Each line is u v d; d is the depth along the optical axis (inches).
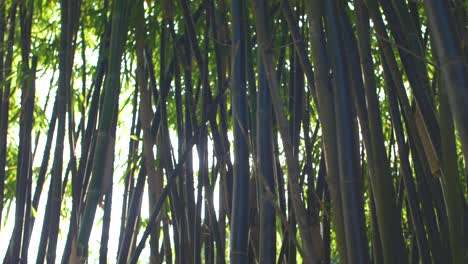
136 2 130.6
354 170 81.7
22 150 138.7
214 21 128.9
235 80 92.6
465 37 93.1
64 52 117.7
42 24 171.0
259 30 91.6
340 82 85.0
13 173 177.0
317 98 87.7
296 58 124.7
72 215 115.0
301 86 124.0
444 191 87.5
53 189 114.7
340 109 83.8
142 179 129.3
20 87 155.8
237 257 85.3
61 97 116.0
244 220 87.0
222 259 122.7
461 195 81.6
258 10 92.6
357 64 93.0
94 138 126.8
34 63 151.0
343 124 83.2
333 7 88.7
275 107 87.3
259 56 91.3
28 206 137.8
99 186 95.0
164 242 140.9
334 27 87.7
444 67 70.0
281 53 135.1
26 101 142.6
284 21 133.8
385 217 85.0
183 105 167.9
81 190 122.0
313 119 163.2
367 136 90.9
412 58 98.8
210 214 124.9
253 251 125.6
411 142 103.7
